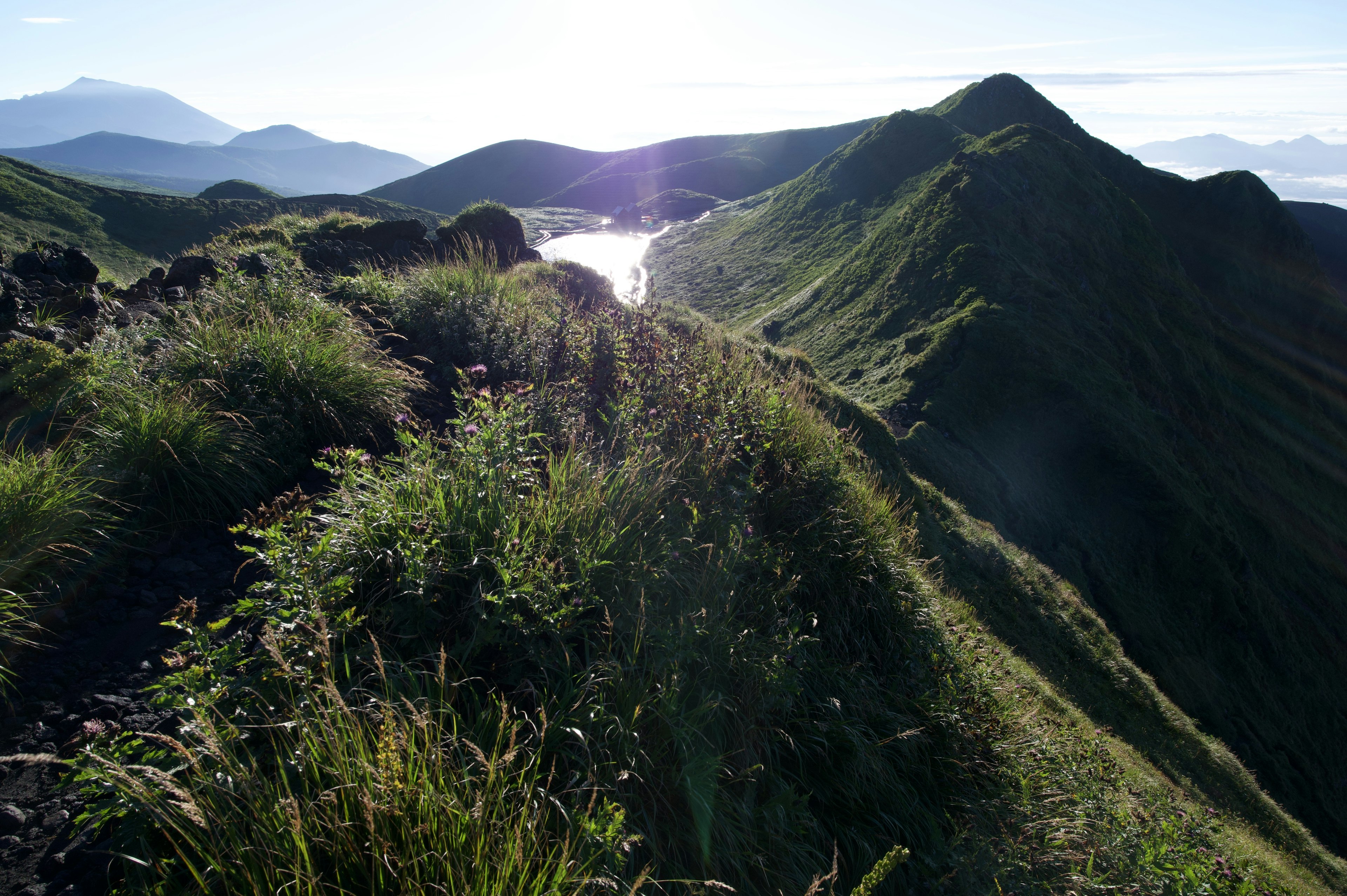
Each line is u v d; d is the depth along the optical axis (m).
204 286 6.21
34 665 2.75
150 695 2.73
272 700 2.41
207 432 3.88
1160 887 3.69
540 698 2.72
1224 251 97.94
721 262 107.56
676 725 2.85
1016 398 45.56
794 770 3.32
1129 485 42.91
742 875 2.63
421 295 7.06
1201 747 14.27
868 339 58.38
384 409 4.95
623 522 3.57
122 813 2.02
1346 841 28.64
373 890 1.87
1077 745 6.19
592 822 2.21
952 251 58.50
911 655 4.45
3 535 2.96
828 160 120.12
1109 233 66.19
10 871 2.04
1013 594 14.48
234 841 1.93
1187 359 59.94
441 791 2.12
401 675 2.58
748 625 3.64
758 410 5.20
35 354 4.04
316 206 46.09
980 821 3.59
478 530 3.17
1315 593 50.44
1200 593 41.38
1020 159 65.38
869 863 3.05
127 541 3.46
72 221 69.31
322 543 2.84
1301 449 62.78
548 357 5.84
